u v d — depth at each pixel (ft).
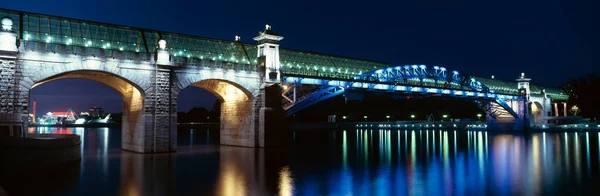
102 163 115.44
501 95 327.47
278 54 174.60
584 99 397.19
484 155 141.69
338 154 144.56
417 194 75.92
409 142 215.31
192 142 211.61
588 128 338.95
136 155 135.95
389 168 108.37
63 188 79.77
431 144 198.90
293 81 183.21
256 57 178.81
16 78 119.24
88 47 130.72
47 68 124.26
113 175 94.94
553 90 425.28
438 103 524.93
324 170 104.68
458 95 285.02
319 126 458.50
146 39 151.43
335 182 87.86
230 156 135.85
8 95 117.39
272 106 171.42
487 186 82.99
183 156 134.10
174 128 147.74
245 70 164.25
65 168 104.99
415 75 251.39
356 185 84.48
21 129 110.52
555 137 260.01
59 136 133.90
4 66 117.29
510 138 251.80
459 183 86.33
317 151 155.74
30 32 129.70
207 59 155.33
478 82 309.42
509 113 353.51
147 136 141.69
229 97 185.68
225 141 187.32
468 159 129.08
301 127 451.12
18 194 74.08
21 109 119.55
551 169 106.11
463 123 433.07
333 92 213.25
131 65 138.31
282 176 95.14
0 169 90.22
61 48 126.41
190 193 76.38
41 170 99.66
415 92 254.47
